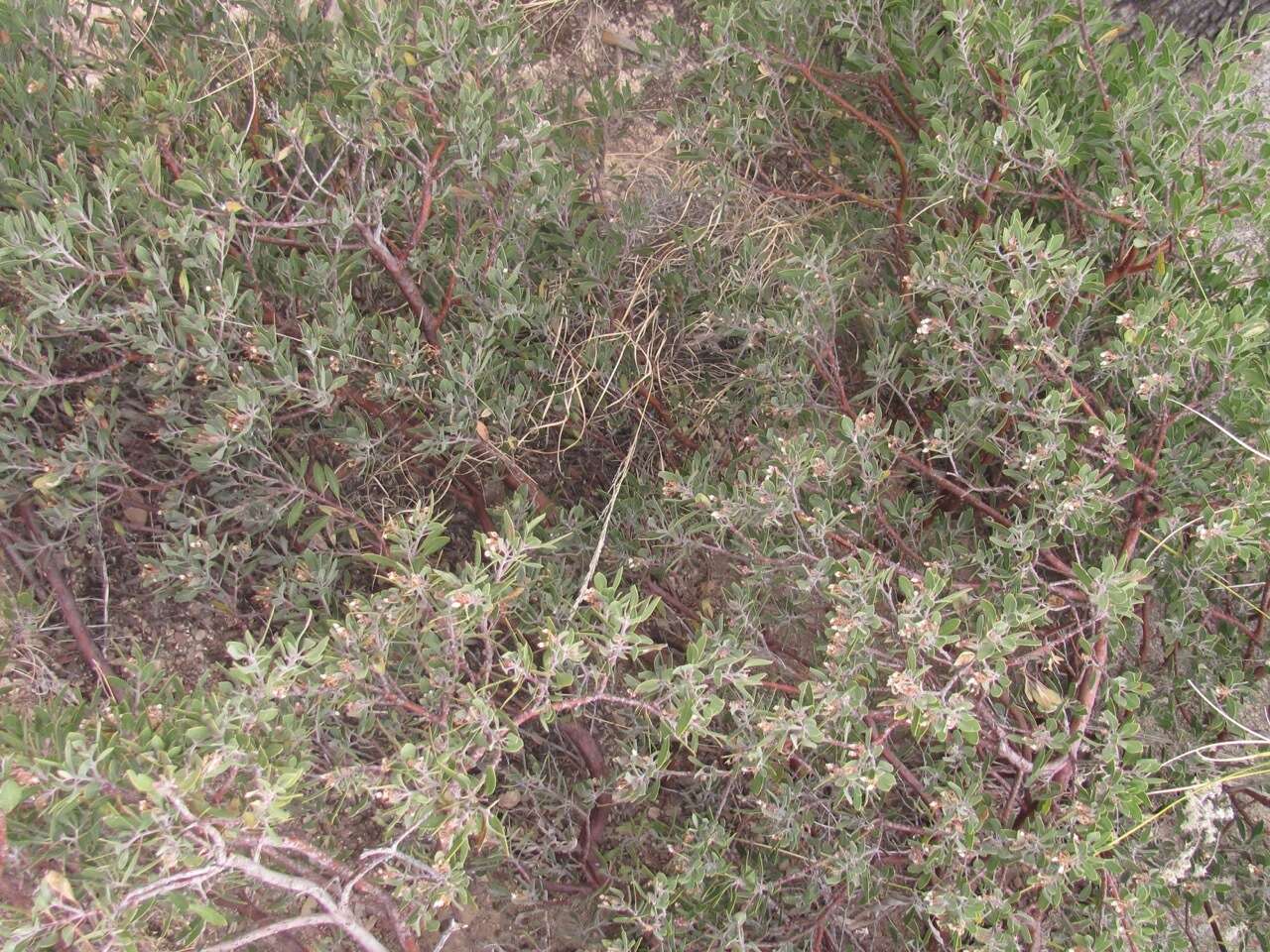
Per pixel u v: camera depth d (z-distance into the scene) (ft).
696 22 10.96
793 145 9.61
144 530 8.46
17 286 6.97
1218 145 7.62
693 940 7.25
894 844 7.80
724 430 9.50
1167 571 7.88
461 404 7.79
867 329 9.35
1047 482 7.09
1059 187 8.55
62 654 8.09
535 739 8.04
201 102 8.16
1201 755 7.61
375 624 6.15
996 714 7.43
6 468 7.13
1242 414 7.30
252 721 5.59
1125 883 6.94
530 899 7.79
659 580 8.93
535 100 8.54
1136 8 10.36
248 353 7.19
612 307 9.20
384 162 8.14
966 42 7.80
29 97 7.56
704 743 8.32
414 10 7.93
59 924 4.72
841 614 6.48
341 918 5.49
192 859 5.01
